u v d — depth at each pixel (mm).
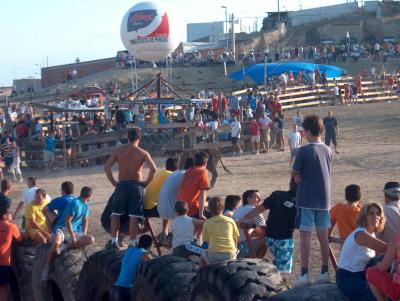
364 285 5602
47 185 24891
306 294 5555
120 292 7512
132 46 32844
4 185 13609
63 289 8758
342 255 5832
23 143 30828
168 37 32312
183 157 21547
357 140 33469
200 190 9336
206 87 64250
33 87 85562
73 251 9070
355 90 48938
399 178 21906
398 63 66312
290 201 9352
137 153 9484
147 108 40875
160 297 6605
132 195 9414
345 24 89062
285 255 9430
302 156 7453
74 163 30188
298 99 47312
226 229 7504
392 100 50594
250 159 28891
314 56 68375
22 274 10266
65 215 9891
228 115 34688
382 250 5695
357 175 22938
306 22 101812
